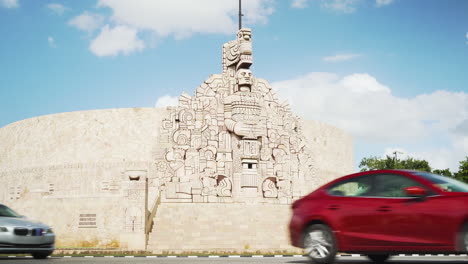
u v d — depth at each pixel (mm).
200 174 30984
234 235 25438
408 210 8586
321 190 10141
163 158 30984
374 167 53969
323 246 9586
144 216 24125
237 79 32562
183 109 32031
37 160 49375
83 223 28719
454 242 8008
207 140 31750
